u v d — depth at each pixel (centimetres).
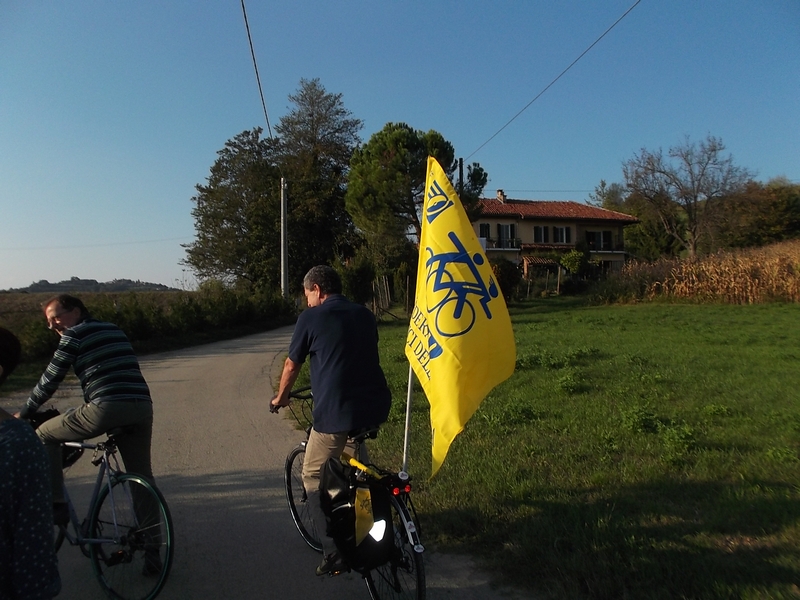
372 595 346
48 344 1448
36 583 203
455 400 339
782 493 469
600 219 5469
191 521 473
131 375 377
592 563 368
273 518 478
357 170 3194
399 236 3108
